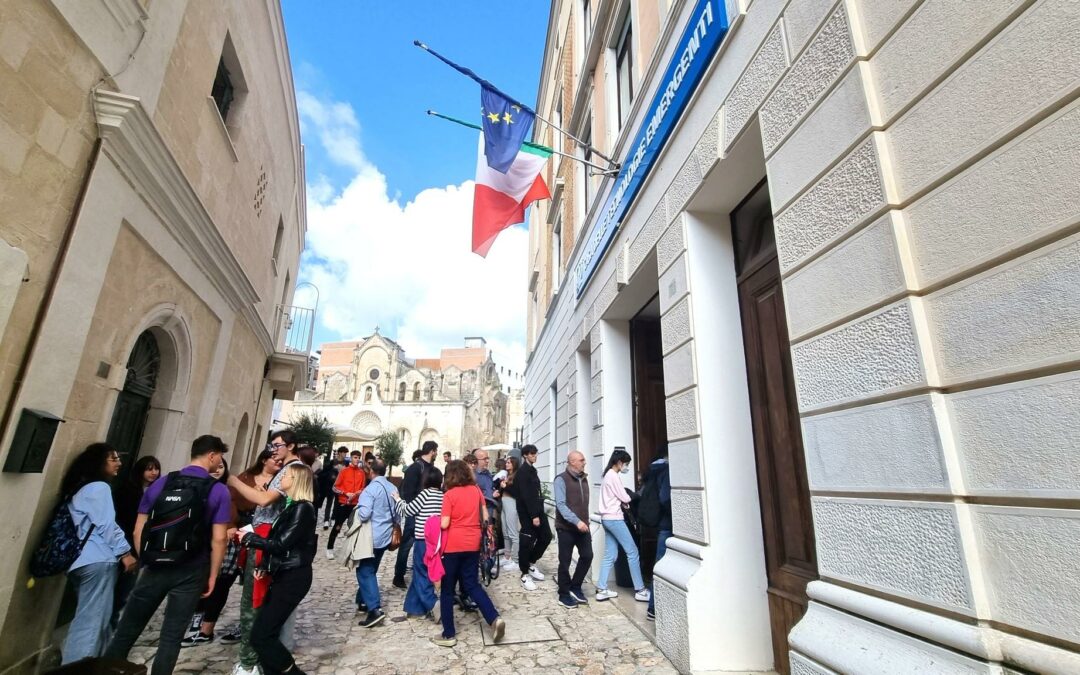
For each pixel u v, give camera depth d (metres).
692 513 3.94
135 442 5.41
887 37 2.21
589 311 8.19
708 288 4.24
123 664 2.15
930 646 1.75
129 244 4.48
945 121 1.89
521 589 6.27
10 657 3.34
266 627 3.31
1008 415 1.59
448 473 4.62
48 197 3.39
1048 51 1.55
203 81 5.58
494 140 6.39
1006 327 1.61
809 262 2.60
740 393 4.03
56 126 3.42
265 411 12.41
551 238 14.48
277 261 12.07
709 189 4.10
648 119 5.36
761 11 3.31
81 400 3.93
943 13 1.92
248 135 7.66
